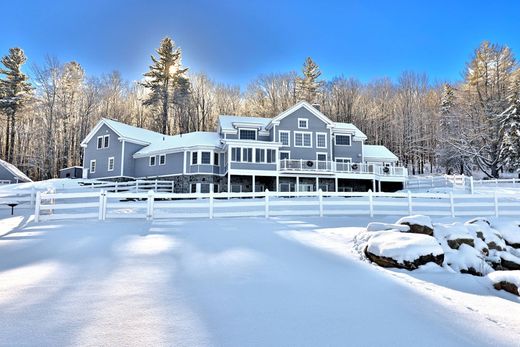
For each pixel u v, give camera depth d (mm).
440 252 5965
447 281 5191
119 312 3568
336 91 57281
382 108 56250
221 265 5566
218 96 57500
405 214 12914
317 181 27656
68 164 43875
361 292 4445
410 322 3486
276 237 8016
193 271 5207
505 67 40812
